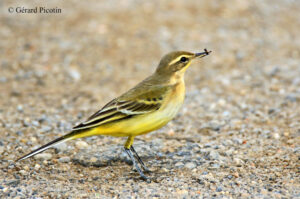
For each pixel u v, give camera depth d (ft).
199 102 52.47
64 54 70.28
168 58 33.94
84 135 31.63
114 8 87.30
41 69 64.95
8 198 29.22
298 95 51.42
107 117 31.55
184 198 28.91
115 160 35.96
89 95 55.83
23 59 68.28
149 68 65.72
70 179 32.65
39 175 33.14
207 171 33.19
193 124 45.19
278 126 42.55
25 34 77.05
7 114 47.57
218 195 29.17
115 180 32.60
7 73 63.52
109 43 74.08
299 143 37.63
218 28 81.05
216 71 64.49
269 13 88.89
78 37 76.18
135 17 83.41
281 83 57.57
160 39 75.36
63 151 37.58
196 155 36.14
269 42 75.77
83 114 48.78
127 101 31.91
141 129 32.30
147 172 33.76
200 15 86.12
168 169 34.14
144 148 37.63
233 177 31.96
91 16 83.71
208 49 72.18
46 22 81.92
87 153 36.70
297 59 67.46
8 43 73.56
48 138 40.52
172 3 90.38
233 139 39.27
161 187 30.81
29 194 29.78
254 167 33.53
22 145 38.37
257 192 29.32
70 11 86.38
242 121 44.88
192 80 61.57
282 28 82.23
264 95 53.47
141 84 33.60
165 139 40.52
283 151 36.17
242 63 67.21
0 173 33.09
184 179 32.04
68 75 63.31
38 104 52.26
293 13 89.51
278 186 30.12
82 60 68.59
